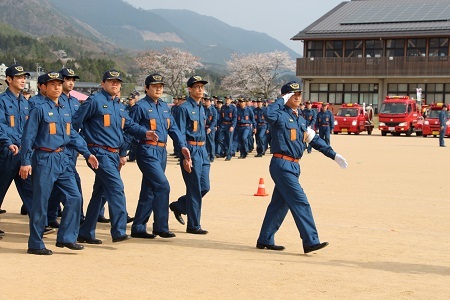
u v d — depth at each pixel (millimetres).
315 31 70375
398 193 17031
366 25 69812
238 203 14766
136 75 118688
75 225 9789
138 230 10883
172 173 21172
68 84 12164
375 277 8281
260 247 10117
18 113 11648
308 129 10062
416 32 66188
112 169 10383
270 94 96375
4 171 11211
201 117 11594
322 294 7434
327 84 71812
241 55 99812
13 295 7215
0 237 10633
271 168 9930
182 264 8867
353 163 25875
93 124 10406
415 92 68750
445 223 12656
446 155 30578
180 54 101812
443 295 7465
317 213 13594
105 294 7301
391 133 54281
